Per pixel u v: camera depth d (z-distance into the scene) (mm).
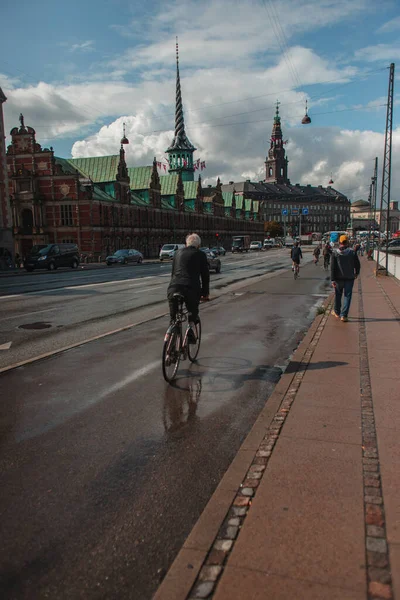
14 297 18141
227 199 136625
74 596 2605
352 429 4508
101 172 73312
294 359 7488
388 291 18359
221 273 32719
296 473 3650
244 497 3342
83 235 63719
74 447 4535
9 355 8383
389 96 27875
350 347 8188
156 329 10891
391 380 6094
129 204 74625
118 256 53594
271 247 120438
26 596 2611
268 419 4883
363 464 3771
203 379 6871
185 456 4344
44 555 2945
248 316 13047
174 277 7000
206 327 11289
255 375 7078
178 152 119875
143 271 37531
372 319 11305
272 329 11023
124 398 5996
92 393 6203
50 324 11750
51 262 41500
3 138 46375
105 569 2814
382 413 4914
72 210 63688
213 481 3873
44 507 3480
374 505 3160
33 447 4535
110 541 3078
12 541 3086
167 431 4934
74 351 8664
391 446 4094
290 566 2586
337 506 3164
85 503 3539
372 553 2666
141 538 3111
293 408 5156
